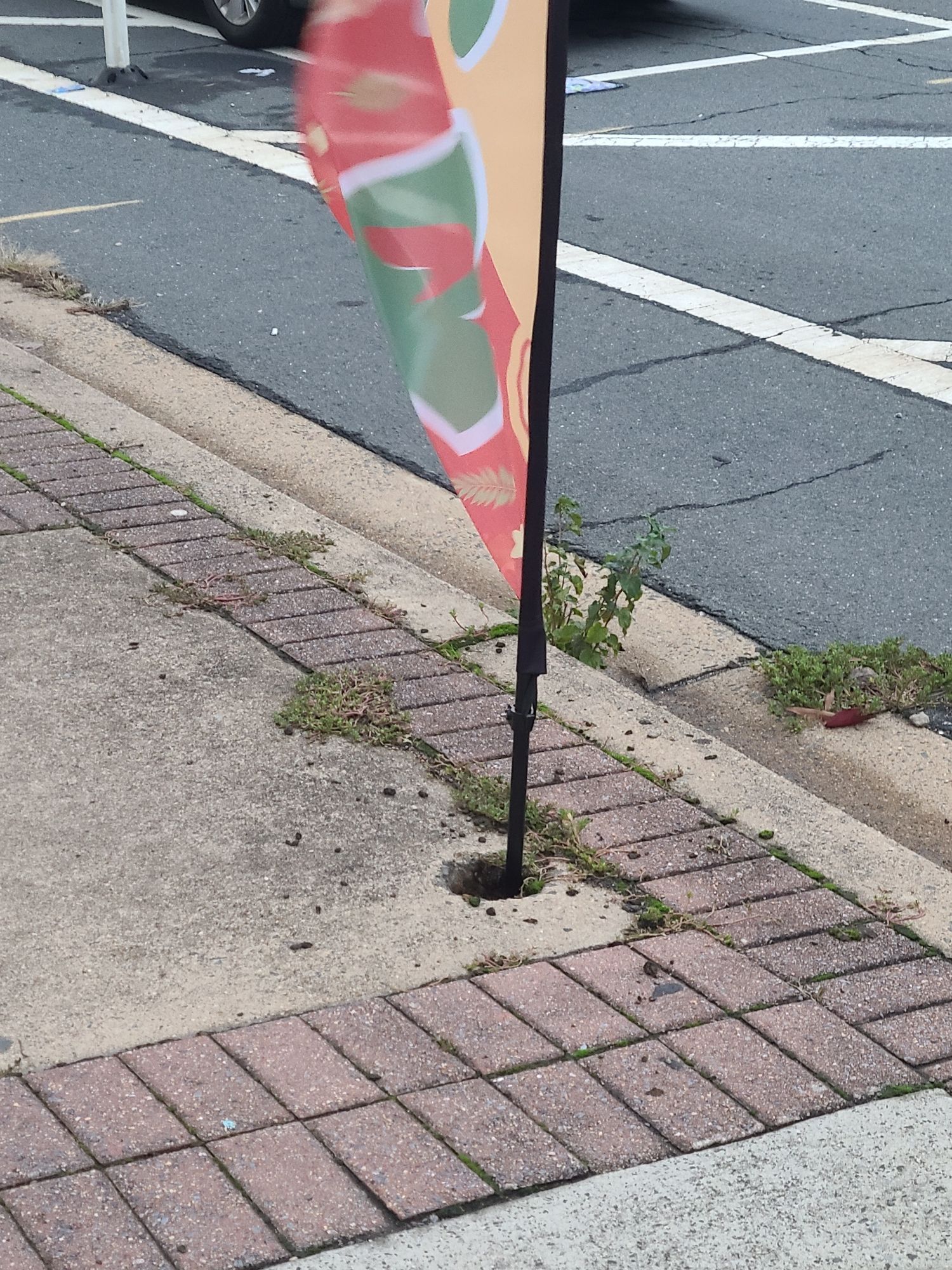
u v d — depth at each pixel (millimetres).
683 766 4180
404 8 3182
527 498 3432
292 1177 2762
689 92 12617
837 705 4949
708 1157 2881
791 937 3518
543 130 3184
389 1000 3236
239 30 13953
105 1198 2691
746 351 7707
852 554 5855
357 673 4484
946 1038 3219
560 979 3326
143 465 5836
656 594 5586
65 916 3453
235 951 3367
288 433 6754
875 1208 2795
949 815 4457
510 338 3377
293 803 3904
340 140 3223
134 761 4039
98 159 10648
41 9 15438
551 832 3848
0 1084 2941
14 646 4547
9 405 6316
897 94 12727
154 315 8000
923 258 9047
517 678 3562
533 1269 2627
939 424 6957
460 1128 2900
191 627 4715
